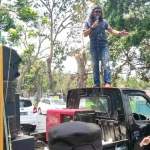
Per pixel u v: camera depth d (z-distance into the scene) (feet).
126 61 52.90
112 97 15.88
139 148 15.49
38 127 45.55
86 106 17.40
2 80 6.95
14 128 7.57
